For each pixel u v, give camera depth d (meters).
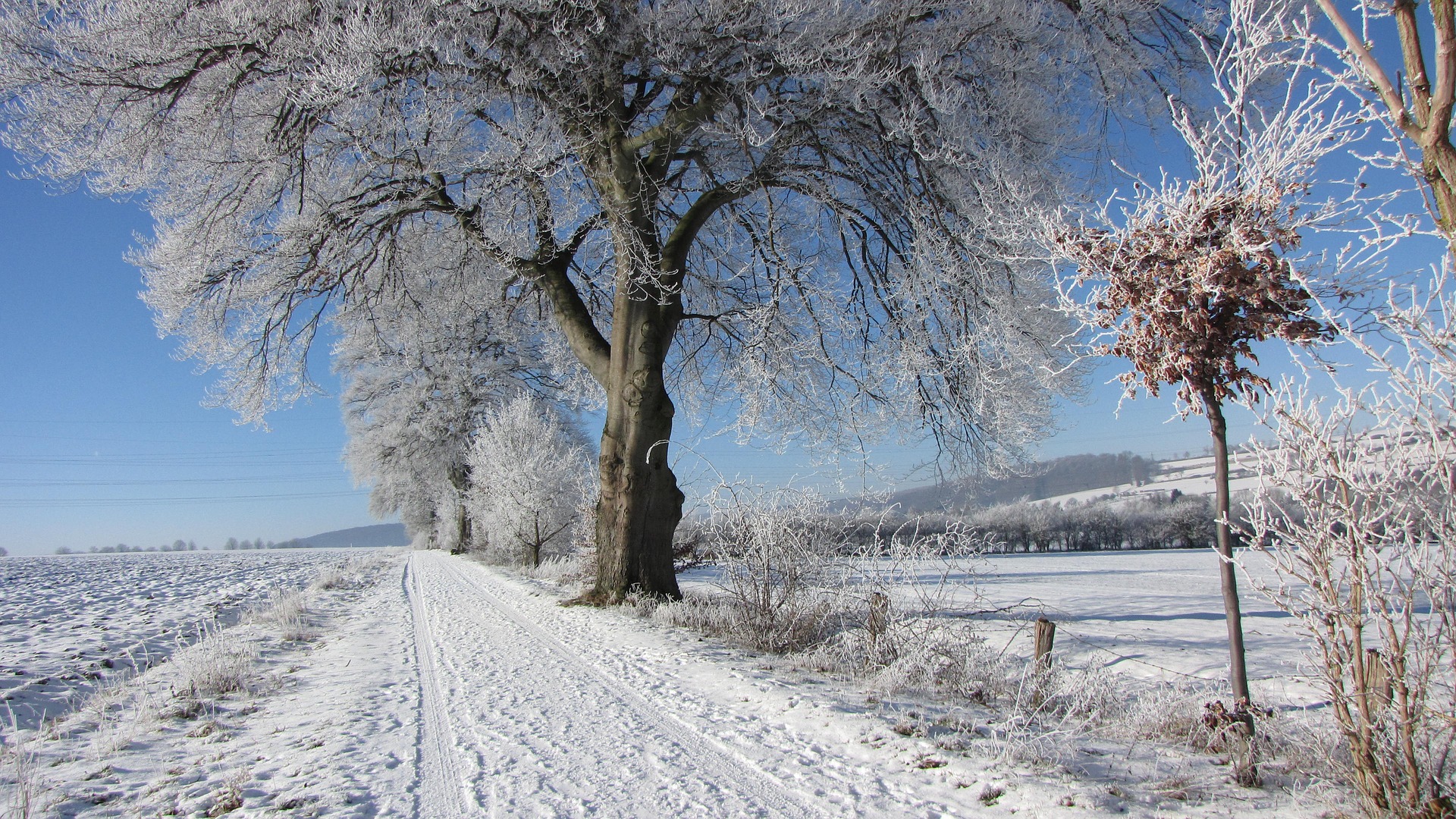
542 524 24.30
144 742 4.91
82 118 9.81
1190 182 3.64
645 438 11.41
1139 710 4.76
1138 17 9.59
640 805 3.54
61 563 42.12
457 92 9.41
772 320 12.06
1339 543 3.21
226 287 11.16
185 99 10.12
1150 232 3.75
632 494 11.42
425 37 8.15
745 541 8.36
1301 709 4.55
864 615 7.39
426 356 33.50
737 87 9.48
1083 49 9.70
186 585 21.59
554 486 24.44
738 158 11.96
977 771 3.83
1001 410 10.34
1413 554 3.01
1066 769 3.84
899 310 11.16
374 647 8.79
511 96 9.72
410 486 43.19
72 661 8.23
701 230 14.52
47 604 15.62
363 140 9.47
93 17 9.05
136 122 10.12
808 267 11.38
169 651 9.13
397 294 14.04
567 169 10.51
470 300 14.84
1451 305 2.70
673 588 11.65
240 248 10.93
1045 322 10.04
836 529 8.27
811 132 10.35
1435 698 3.11
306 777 4.01
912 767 3.98
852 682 6.16
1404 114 2.52
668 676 6.56
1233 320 3.49
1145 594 15.20
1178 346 3.57
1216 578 21.16
